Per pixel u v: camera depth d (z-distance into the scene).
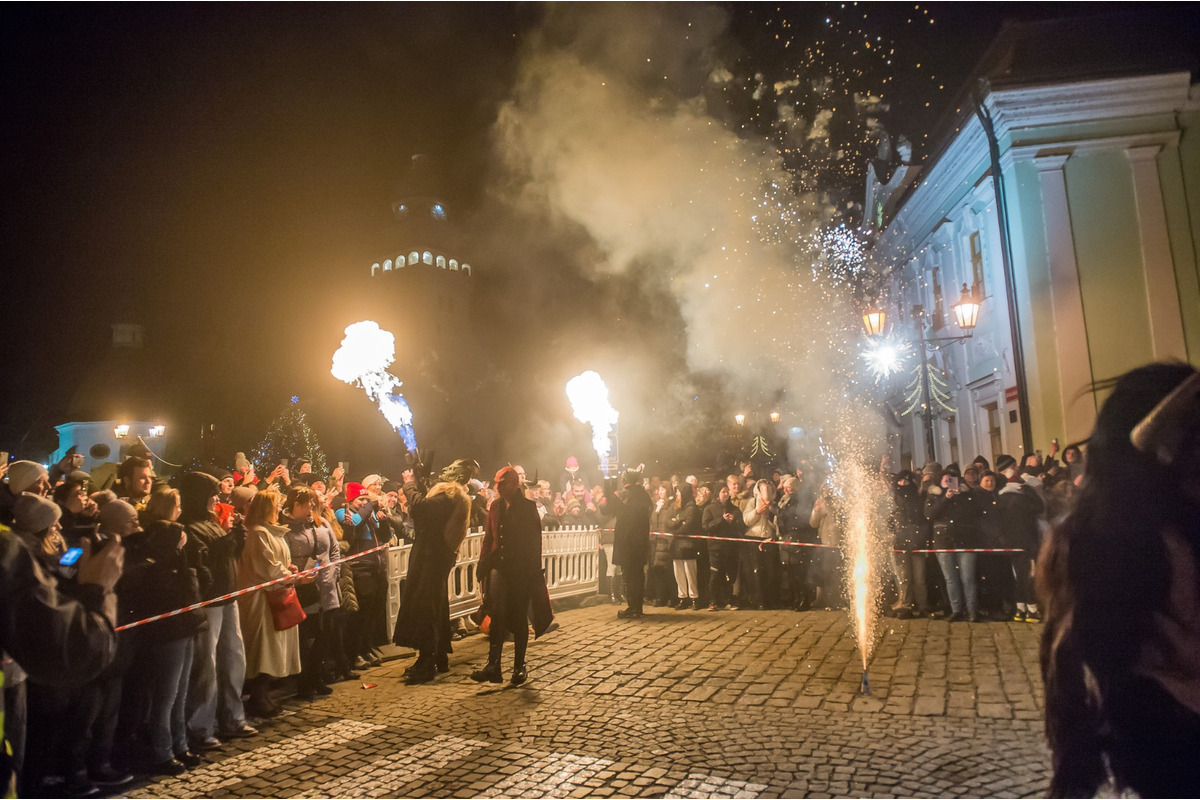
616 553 10.52
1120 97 14.81
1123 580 1.85
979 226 16.86
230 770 4.99
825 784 4.29
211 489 5.85
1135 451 1.96
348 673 7.42
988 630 8.62
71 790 4.55
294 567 6.53
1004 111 15.07
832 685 6.38
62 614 1.97
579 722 5.64
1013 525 9.21
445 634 7.50
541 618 7.19
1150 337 14.40
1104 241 14.70
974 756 4.63
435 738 5.40
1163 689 1.79
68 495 5.30
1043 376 14.62
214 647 5.57
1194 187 14.65
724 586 11.03
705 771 4.56
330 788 4.57
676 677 6.85
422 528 7.45
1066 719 1.97
